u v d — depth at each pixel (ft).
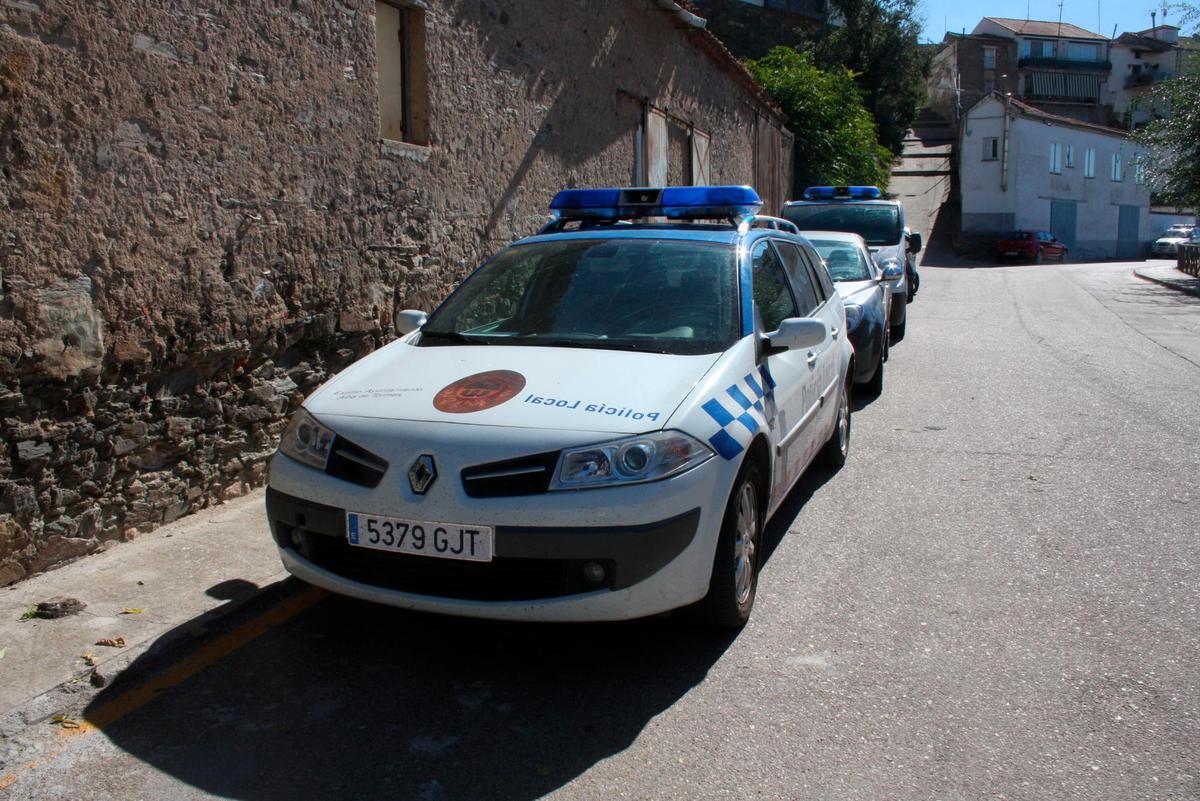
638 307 14.98
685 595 11.92
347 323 21.39
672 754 10.66
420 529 11.43
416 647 13.17
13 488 14.25
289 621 13.88
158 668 12.38
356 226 21.52
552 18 30.22
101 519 15.79
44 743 10.73
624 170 36.73
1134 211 163.94
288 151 19.31
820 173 82.23
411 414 12.26
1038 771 10.32
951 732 11.10
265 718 11.32
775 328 16.06
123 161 15.66
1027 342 43.29
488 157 27.04
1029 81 219.82
